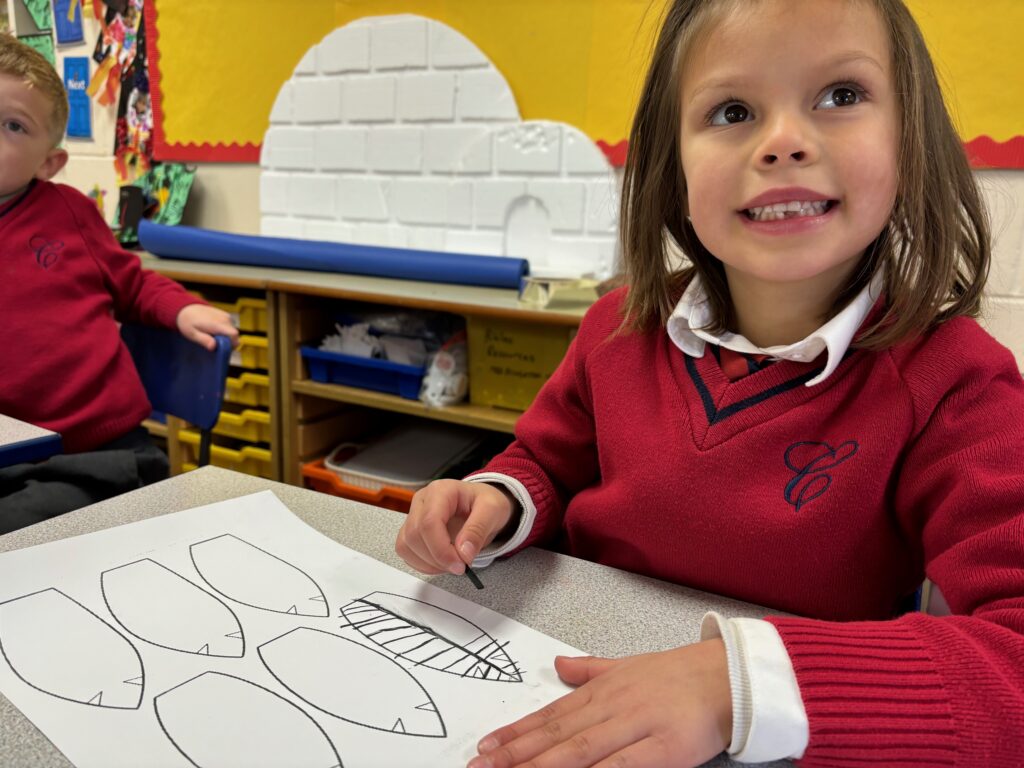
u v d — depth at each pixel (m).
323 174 2.15
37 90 1.17
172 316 1.25
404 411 1.67
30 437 0.74
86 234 1.29
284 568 0.56
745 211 0.56
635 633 0.50
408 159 2.00
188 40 2.34
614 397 0.71
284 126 2.19
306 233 2.22
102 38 2.55
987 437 0.52
